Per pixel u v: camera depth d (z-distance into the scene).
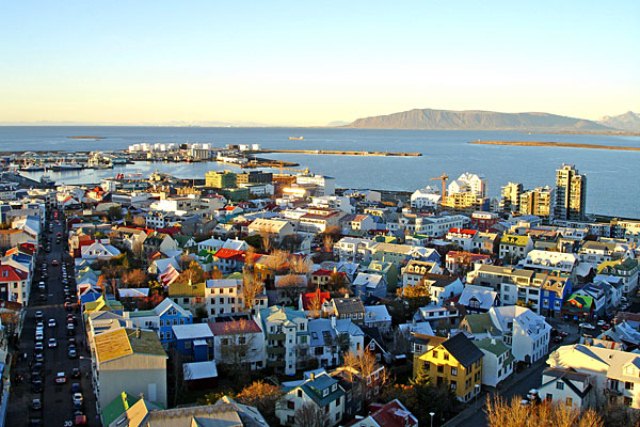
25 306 178.62
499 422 98.69
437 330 156.50
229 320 162.62
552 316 183.00
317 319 147.00
